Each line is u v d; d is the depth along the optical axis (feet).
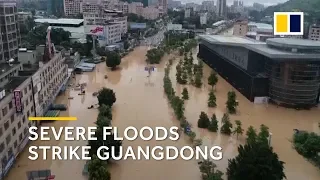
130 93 394.32
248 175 170.40
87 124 290.15
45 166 217.36
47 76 311.68
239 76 412.36
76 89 404.77
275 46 374.63
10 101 212.02
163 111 330.54
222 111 337.11
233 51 452.35
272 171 170.09
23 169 213.05
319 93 366.02
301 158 238.48
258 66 392.47
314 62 342.85
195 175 210.59
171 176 208.54
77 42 627.87
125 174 209.46
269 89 371.35
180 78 447.83
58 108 326.24
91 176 189.06
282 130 289.94
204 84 448.65
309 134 258.78
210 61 565.94
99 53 624.18
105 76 476.13
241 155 187.21
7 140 206.18
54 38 644.27
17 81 253.85
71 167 216.74
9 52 444.55
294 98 351.67
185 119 293.84
